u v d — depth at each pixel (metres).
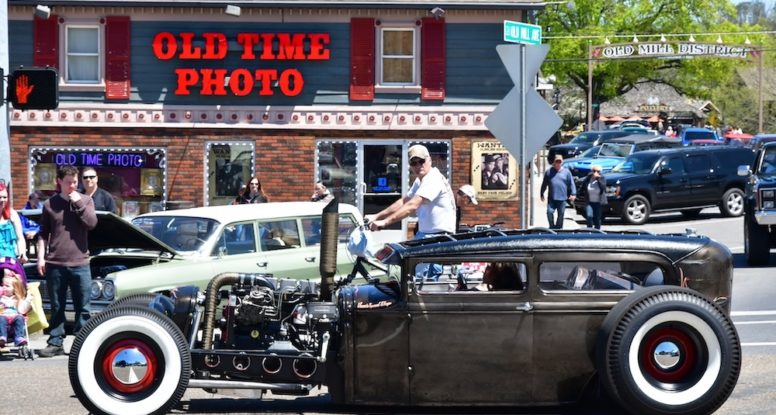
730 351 8.42
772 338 13.27
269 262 14.10
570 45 63.88
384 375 8.66
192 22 26.62
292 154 26.84
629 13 65.75
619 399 8.44
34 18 26.58
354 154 26.94
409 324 8.62
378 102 26.86
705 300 8.45
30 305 12.70
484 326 8.62
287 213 14.53
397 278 9.17
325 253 8.95
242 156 26.86
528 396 8.66
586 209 28.81
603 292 8.65
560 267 8.78
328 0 26.55
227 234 13.98
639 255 8.73
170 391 8.53
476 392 8.66
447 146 26.97
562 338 8.62
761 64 74.44
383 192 26.98
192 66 26.72
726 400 9.21
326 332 8.77
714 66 67.38
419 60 26.81
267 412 9.24
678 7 66.75
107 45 26.58
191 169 26.78
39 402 9.69
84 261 12.62
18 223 12.77
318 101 26.81
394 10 26.72
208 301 8.90
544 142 14.85
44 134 26.64
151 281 13.16
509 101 14.90
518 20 26.77
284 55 26.64
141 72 26.70
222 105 26.78
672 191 32.03
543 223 31.12
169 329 8.56
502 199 26.88
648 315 8.37
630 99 98.00
